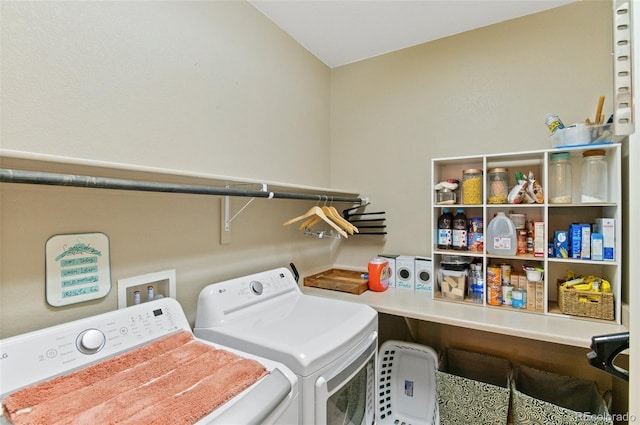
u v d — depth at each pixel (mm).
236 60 1594
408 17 1782
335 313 1352
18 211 887
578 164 1597
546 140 1690
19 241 888
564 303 1443
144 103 1191
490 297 1605
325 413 985
